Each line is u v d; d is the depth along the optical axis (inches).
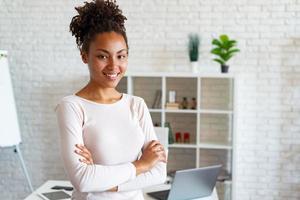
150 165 61.1
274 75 168.9
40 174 187.0
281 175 171.5
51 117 184.4
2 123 162.6
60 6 179.5
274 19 166.9
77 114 58.5
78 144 57.0
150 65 176.2
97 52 57.3
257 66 169.5
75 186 56.4
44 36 181.6
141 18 175.0
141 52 176.2
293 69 167.5
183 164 178.2
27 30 182.4
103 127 58.6
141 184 60.4
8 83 166.2
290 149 170.1
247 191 174.1
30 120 185.8
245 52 169.8
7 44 184.1
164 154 64.2
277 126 170.2
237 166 174.1
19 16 182.1
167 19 173.8
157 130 135.3
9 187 189.2
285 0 165.6
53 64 182.4
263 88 169.9
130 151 59.7
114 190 58.0
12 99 167.6
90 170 55.5
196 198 100.2
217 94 171.8
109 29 57.7
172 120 177.3
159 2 173.6
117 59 58.2
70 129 57.6
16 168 188.1
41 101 184.5
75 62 181.2
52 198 101.0
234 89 158.4
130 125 60.6
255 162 172.7
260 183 173.0
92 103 59.6
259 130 171.5
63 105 59.2
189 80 174.9
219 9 170.2
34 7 180.9
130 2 175.0
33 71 183.8
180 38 173.6
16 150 172.9
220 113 169.2
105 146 57.9
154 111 166.7
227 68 162.2
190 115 175.6
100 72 57.8
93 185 55.5
